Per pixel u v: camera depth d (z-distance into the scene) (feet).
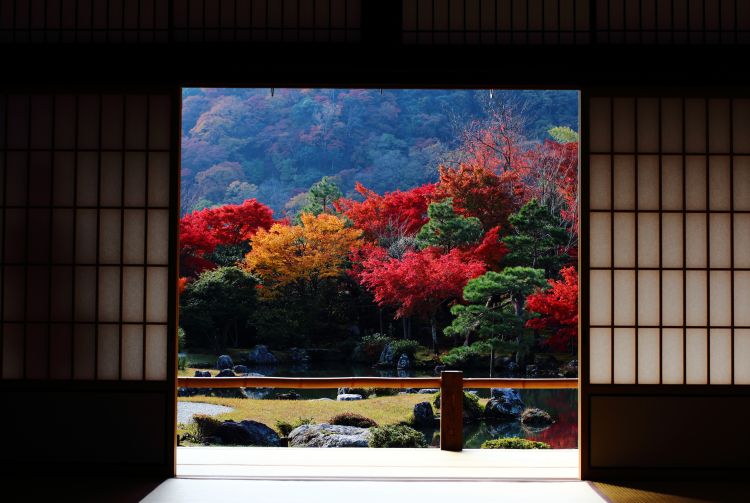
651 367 12.03
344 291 42.50
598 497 10.88
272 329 40.96
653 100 12.14
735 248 12.09
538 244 38.24
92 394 12.00
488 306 38.01
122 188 12.17
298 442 22.31
